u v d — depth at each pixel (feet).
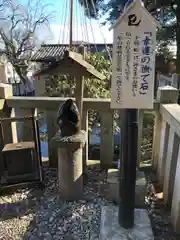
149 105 3.97
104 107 6.82
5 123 7.06
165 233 4.89
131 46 3.77
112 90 3.99
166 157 5.92
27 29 41.22
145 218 5.06
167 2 17.49
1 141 6.69
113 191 5.82
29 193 6.37
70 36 6.84
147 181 6.81
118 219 4.87
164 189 5.90
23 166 6.47
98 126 10.94
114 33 3.76
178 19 19.21
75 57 5.59
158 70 20.75
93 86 9.71
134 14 3.65
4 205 5.88
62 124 5.57
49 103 6.95
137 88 3.92
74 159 5.70
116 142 10.54
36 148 6.52
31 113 7.16
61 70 5.63
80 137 5.60
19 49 41.73
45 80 10.18
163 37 20.21
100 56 10.20
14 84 41.27
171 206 5.39
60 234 4.91
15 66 41.93
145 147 9.71
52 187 6.64
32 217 5.44
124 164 4.41
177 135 5.16
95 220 5.27
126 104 4.00
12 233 4.97
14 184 6.44
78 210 5.61
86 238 4.78
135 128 4.23
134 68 3.86
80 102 5.98
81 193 6.04
